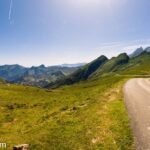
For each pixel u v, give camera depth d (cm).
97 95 5062
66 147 1895
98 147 1816
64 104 4709
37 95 8075
